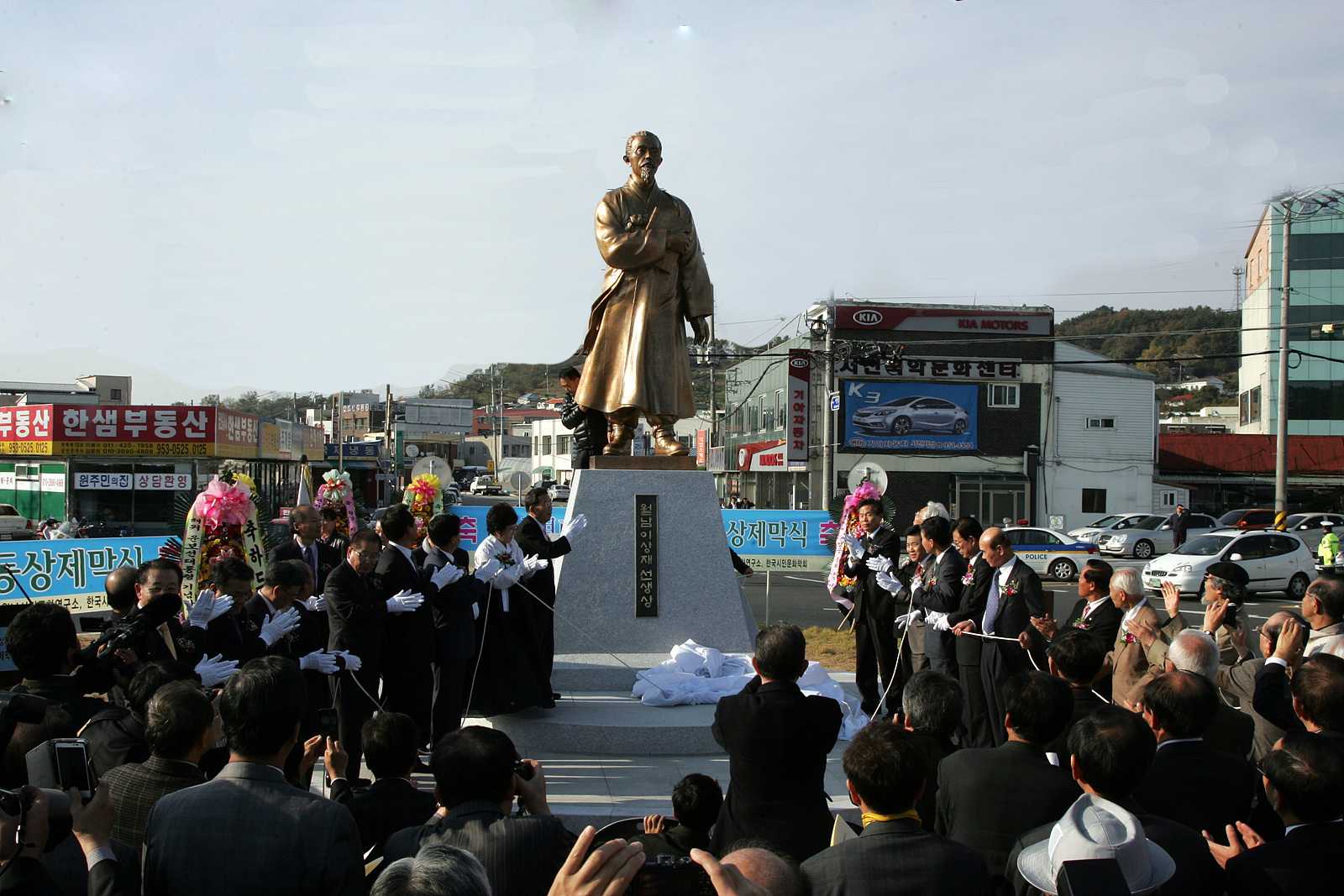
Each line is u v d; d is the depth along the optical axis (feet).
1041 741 12.01
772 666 13.37
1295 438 124.36
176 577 17.31
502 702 23.15
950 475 110.22
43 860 9.87
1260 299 131.54
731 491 143.43
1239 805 12.02
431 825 10.34
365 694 19.84
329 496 33.60
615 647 27.53
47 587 30.40
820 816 13.06
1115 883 8.31
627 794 19.66
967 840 11.74
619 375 29.55
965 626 21.80
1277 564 66.90
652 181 29.76
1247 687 17.35
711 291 30.96
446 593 21.59
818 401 109.29
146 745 13.35
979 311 109.81
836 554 28.78
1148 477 111.14
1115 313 287.07
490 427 264.11
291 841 9.46
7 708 9.96
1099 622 21.01
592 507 28.27
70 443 85.10
